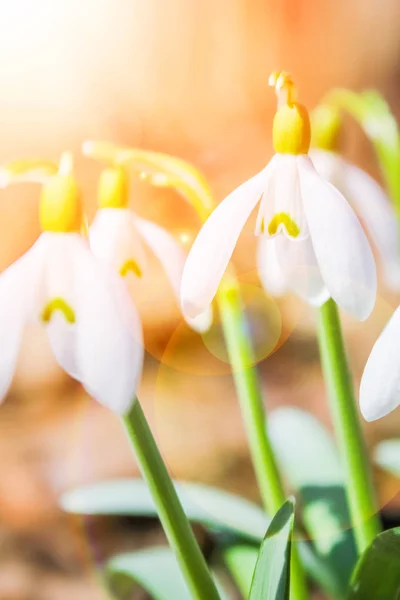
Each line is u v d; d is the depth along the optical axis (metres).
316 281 0.26
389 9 0.92
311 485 0.32
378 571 0.25
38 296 0.23
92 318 0.22
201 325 0.27
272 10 0.95
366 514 0.27
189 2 0.95
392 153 0.31
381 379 0.22
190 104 0.96
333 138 0.30
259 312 0.71
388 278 0.30
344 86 0.95
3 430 0.61
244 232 0.74
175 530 0.24
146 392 0.66
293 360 0.67
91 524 0.48
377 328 0.66
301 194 0.24
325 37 0.94
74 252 0.23
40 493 0.51
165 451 0.55
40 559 0.47
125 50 0.95
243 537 0.31
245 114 0.95
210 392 0.65
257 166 0.92
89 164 0.89
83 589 0.44
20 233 0.82
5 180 0.23
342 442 0.27
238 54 0.95
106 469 0.53
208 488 0.32
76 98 0.95
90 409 0.64
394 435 0.49
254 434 0.28
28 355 0.69
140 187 0.82
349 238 0.23
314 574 0.30
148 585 0.31
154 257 0.74
